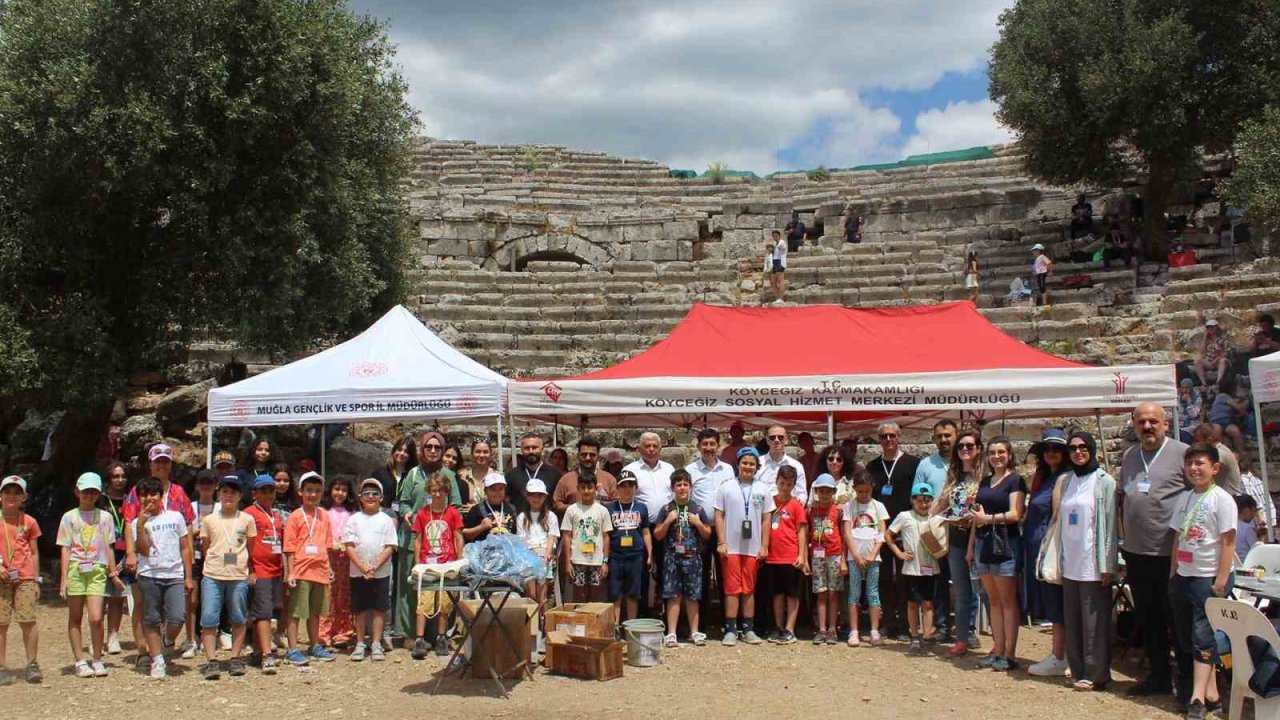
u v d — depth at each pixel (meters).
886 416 15.42
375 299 22.22
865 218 29.52
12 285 14.03
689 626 10.84
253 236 15.09
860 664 9.70
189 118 14.03
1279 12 21.58
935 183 31.80
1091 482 8.74
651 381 11.45
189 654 10.24
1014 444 17.36
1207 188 26.34
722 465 11.14
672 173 37.00
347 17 17.11
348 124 16.75
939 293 23.33
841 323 13.23
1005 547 9.41
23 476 17.92
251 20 14.53
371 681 9.14
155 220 14.81
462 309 23.83
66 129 13.21
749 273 26.78
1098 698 8.45
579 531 10.43
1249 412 15.74
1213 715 7.86
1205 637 7.76
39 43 13.54
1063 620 9.17
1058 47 23.92
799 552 10.66
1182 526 7.96
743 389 11.38
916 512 10.59
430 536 10.10
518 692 8.73
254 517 9.67
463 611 9.24
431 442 10.53
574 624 9.45
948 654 10.12
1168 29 22.20
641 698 8.52
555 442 14.87
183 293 15.18
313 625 10.08
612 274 27.02
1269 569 7.82
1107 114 22.69
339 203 16.91
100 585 9.44
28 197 13.60
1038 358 12.12
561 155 38.06
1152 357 18.38
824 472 11.34
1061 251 24.72
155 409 19.03
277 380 11.88
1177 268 21.45
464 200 30.88
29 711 8.25
